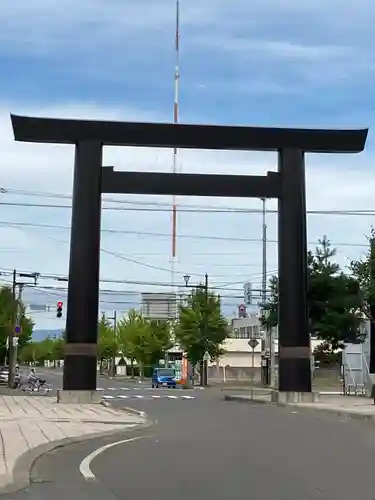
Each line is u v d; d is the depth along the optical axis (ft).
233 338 295.07
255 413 85.25
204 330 221.05
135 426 63.98
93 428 60.95
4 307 208.13
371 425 68.59
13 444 47.57
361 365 142.92
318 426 67.00
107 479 35.27
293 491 31.71
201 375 222.48
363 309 129.70
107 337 361.10
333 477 35.65
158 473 37.17
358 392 140.56
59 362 549.95
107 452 46.06
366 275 129.59
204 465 40.09
